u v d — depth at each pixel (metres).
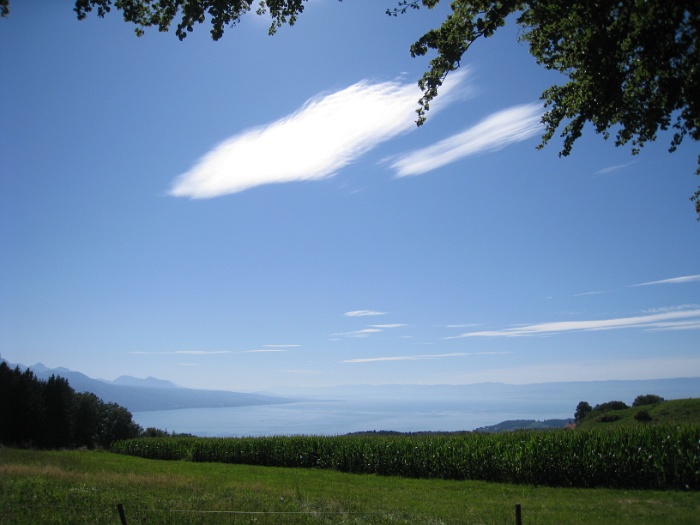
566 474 23.80
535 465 24.59
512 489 23.09
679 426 22.56
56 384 85.81
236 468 35.69
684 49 11.79
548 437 25.44
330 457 35.31
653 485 21.69
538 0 12.41
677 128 13.23
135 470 30.70
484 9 13.16
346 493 21.50
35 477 20.34
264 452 39.44
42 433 78.81
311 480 27.55
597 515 15.69
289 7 13.09
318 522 13.96
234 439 44.38
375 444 32.56
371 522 14.40
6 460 30.39
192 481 23.27
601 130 13.67
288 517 14.26
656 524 14.21
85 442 91.88
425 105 14.04
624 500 18.77
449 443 29.36
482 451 27.17
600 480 23.00
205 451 43.88
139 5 12.69
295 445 37.78
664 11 11.41
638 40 12.05
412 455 29.80
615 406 62.19
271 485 24.03
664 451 21.48
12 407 76.12
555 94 15.27
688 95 12.00
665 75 12.51
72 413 89.31
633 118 13.64
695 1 10.91
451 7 13.67
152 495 17.44
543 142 15.44
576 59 13.50
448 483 26.02
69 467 28.98
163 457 48.50
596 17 12.05
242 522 13.44
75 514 13.65
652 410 47.97
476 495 21.16
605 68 12.48
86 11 12.41
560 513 16.05
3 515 13.27
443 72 13.66
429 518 15.07
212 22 12.59
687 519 14.88
